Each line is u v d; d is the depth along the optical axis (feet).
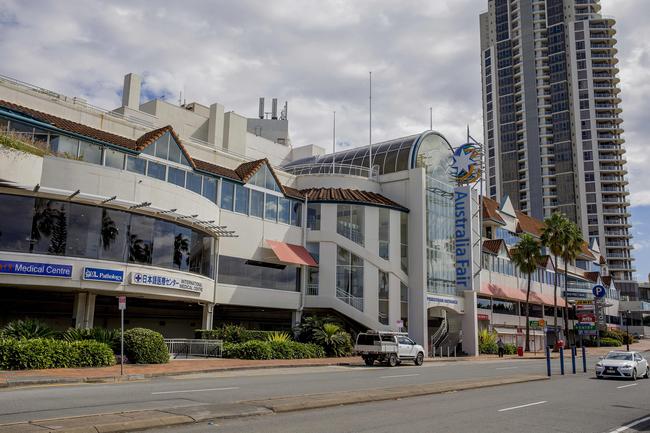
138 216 90.84
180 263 98.89
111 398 44.62
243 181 123.75
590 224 429.79
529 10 487.20
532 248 199.21
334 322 127.13
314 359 107.76
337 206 141.38
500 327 207.41
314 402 42.86
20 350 64.34
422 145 160.66
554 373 90.53
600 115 447.01
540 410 44.98
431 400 49.73
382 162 162.30
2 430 28.63
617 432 35.78
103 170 85.71
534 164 459.32
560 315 264.11
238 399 45.88
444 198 163.22
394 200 155.22
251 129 244.22
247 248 123.34
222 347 99.55
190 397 46.21
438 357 143.13
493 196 480.23
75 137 90.68
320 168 170.81
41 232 79.71
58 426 29.94
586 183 436.76
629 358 83.87
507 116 482.28
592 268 327.06
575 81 456.04
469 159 167.22
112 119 105.91
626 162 436.35
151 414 34.71
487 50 508.94
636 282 398.62
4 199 77.41
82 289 84.79
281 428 33.27
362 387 58.18
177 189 97.55
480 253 174.09
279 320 150.10
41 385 55.31
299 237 136.98
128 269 88.02
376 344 101.09
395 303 142.51
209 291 109.81
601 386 68.85
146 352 79.61
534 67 474.90
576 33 463.83
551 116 462.60
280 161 206.08
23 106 92.07
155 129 112.78
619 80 452.35
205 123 170.40
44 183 80.12
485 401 49.85
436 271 153.58
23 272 77.10
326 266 137.18
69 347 69.10
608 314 325.83
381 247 143.33
